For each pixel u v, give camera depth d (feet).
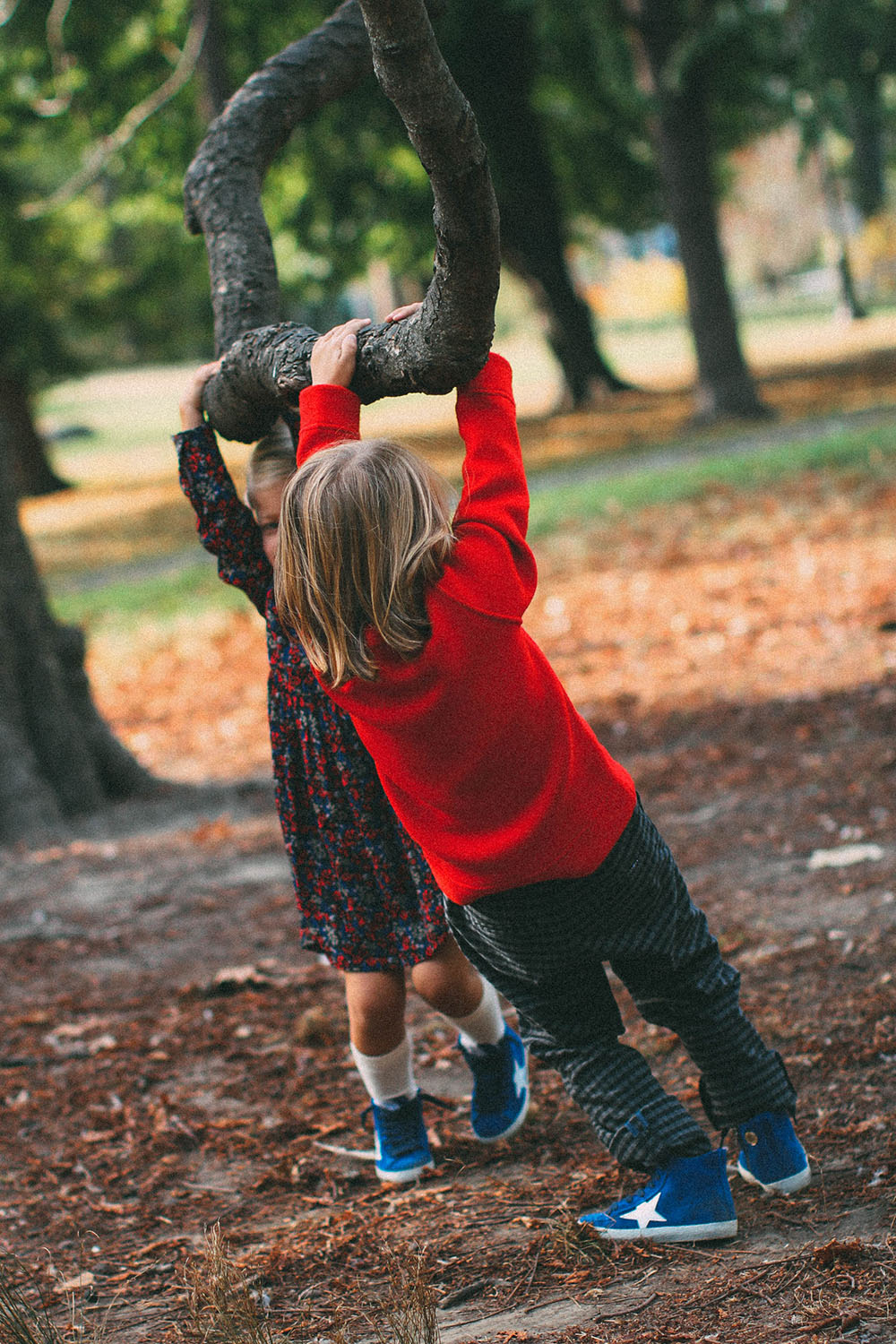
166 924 17.44
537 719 7.47
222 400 9.30
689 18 65.46
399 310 8.01
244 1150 10.83
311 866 9.39
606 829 7.64
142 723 30.89
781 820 17.40
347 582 7.23
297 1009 13.93
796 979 12.38
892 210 148.25
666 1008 8.31
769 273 194.59
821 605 28.71
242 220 10.80
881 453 44.73
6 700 23.59
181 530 67.87
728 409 69.82
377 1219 9.21
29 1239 9.72
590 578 36.19
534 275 93.50
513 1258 8.34
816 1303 7.20
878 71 64.13
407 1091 9.91
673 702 24.49
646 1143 8.00
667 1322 7.27
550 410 94.27
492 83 81.92
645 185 93.76
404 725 7.37
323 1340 7.64
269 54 72.13
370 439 7.57
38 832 22.56
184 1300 8.39
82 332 101.14
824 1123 9.55
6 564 23.99
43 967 16.33
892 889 14.42
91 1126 11.66
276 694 9.20
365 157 82.64
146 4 68.18
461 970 9.50
